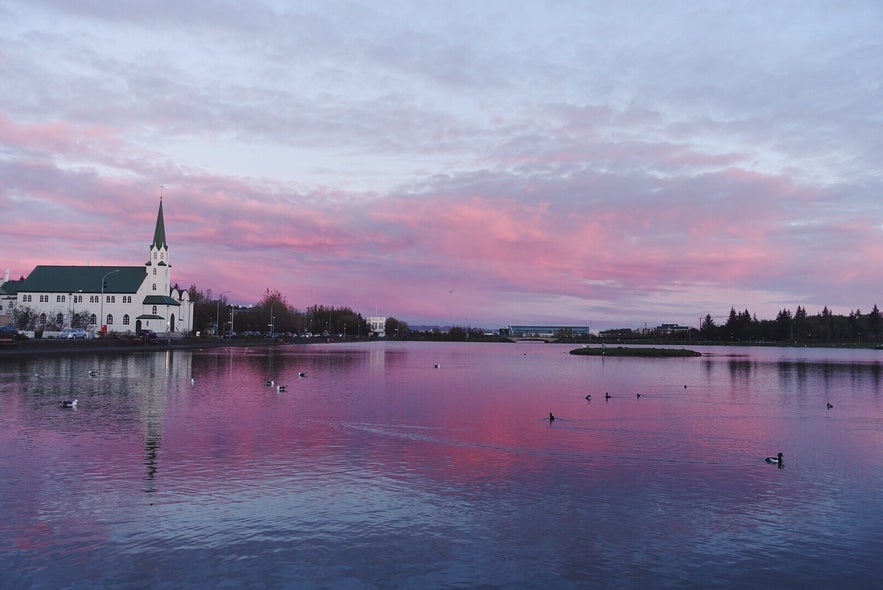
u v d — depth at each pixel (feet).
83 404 124.06
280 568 46.50
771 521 57.82
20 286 508.53
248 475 70.69
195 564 46.93
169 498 61.67
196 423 103.76
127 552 48.80
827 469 77.51
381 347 600.80
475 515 58.29
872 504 63.05
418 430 101.35
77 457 77.46
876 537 54.08
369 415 117.08
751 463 80.43
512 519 57.31
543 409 130.21
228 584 43.93
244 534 52.90
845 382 208.23
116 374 191.31
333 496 63.36
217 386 163.43
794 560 49.24
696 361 366.22
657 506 61.57
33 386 154.40
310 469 73.82
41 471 70.59
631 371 265.34
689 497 64.59
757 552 50.70
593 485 68.64
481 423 109.60
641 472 74.64
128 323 504.02
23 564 46.44
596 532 54.44
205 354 325.83
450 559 48.57
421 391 164.76
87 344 312.50
